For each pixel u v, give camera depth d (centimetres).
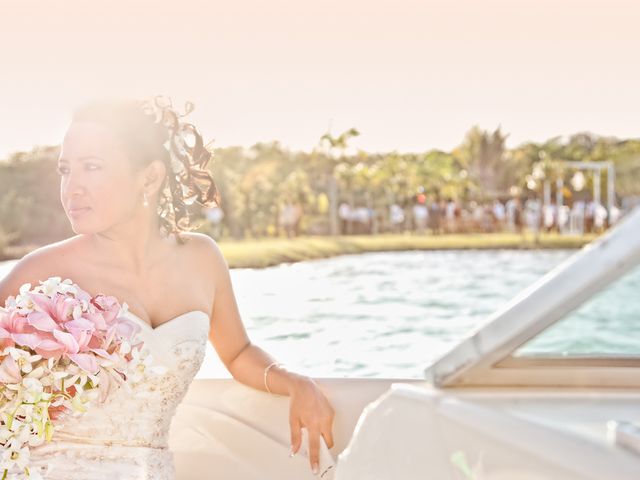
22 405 150
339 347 593
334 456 201
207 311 203
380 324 724
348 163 2667
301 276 1180
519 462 80
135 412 179
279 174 2428
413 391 95
